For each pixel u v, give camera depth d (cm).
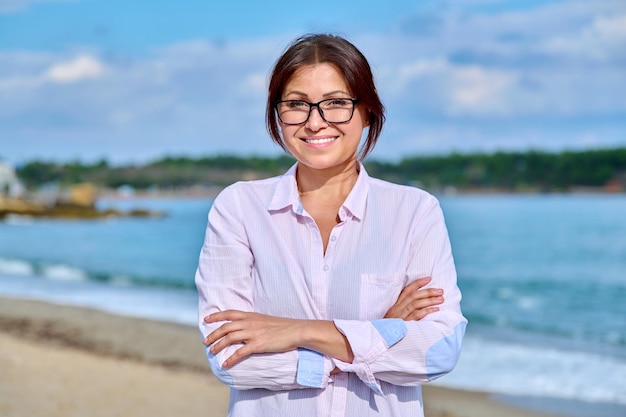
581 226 4716
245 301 248
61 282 2367
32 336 1150
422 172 11281
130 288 2186
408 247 243
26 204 6675
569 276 2689
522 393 898
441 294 239
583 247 3622
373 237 243
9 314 1377
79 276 2622
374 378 229
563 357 1137
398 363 229
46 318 1339
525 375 998
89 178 12731
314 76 237
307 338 230
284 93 241
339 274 239
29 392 740
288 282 239
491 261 3219
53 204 6775
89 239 4716
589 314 1808
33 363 871
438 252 246
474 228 4728
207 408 750
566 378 985
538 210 6781
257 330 233
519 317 1755
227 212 251
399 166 11312
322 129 238
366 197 247
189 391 819
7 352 914
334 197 251
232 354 234
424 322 233
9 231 5344
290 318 237
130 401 754
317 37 243
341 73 238
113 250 4034
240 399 243
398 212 246
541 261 3184
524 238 4097
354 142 242
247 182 257
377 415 234
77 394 756
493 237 4172
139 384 831
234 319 239
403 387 238
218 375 238
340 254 241
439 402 853
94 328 1241
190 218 7038
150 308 1673
